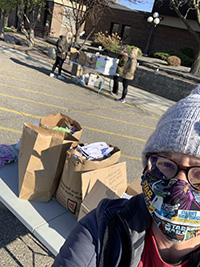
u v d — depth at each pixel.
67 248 0.90
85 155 2.37
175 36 20.61
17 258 2.44
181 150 0.84
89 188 2.15
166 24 20.56
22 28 15.49
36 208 2.37
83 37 25.58
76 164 2.22
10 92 7.18
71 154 2.25
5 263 2.36
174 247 0.95
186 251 0.95
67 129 2.92
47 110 6.51
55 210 2.39
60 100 7.61
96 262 0.86
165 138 0.88
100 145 2.55
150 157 0.94
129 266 0.84
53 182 2.43
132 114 7.95
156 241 0.96
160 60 16.91
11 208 2.32
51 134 2.56
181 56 17.52
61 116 3.09
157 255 0.92
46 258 2.51
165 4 19.83
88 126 6.12
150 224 0.96
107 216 0.91
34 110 6.28
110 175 2.32
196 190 0.88
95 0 12.88
